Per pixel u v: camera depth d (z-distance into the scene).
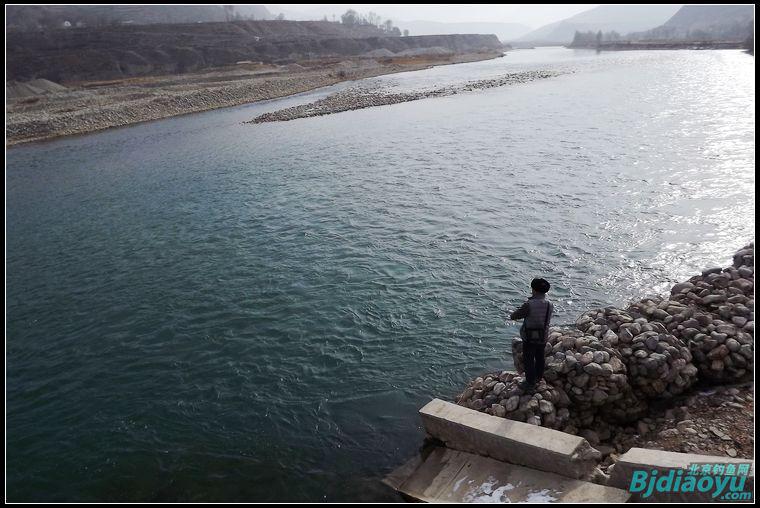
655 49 163.00
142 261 18.12
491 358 11.15
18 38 116.38
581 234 17.03
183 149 39.81
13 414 10.52
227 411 10.13
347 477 8.33
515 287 14.03
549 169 25.20
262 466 8.70
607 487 6.62
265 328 13.02
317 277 15.57
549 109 45.25
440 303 13.52
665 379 8.70
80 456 9.21
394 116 48.59
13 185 31.94
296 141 39.62
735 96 43.12
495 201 21.12
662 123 33.91
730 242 15.44
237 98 71.94
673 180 21.45
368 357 11.50
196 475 8.59
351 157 32.53
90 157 39.41
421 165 28.75
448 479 7.74
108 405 10.59
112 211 24.67
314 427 9.53
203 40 134.12
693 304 10.51
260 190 26.16
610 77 70.69
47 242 21.08
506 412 8.34
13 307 15.39
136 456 9.10
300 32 183.25
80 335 13.49
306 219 20.97
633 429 8.55
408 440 9.02
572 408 8.60
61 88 84.06
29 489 8.52
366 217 20.59
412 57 138.50
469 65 122.31
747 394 8.48
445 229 18.56
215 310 14.12
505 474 7.38
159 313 14.25
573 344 9.23
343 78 96.75
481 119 43.12
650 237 16.31
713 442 7.48
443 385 10.43
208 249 18.69
